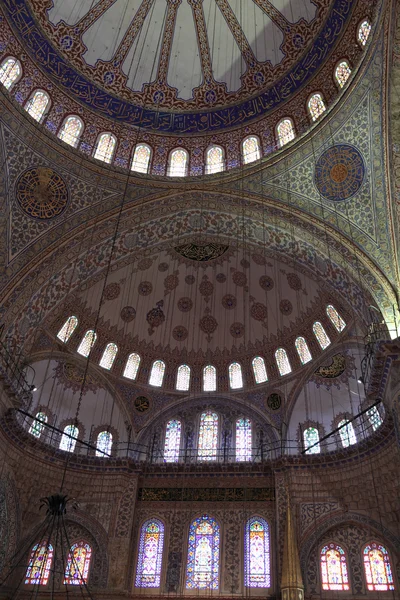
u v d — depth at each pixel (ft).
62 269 41.83
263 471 46.24
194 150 46.14
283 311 50.08
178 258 50.21
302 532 41.68
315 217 40.42
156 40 45.88
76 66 43.78
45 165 40.45
